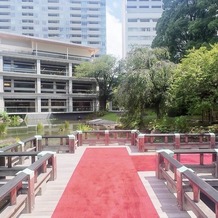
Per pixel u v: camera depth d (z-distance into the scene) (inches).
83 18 2864.2
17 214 137.1
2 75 1333.7
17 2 2669.8
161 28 982.4
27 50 1499.8
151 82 575.5
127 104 621.9
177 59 855.1
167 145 356.8
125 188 195.2
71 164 280.1
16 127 1044.5
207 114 581.6
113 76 1526.8
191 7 837.8
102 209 155.8
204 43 701.9
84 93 1646.2
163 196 178.7
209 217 117.7
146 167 262.1
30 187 153.2
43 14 2755.9
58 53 1605.6
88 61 1590.8
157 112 617.0
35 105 1457.9
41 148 349.4
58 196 179.6
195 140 441.7
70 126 1052.5
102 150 364.2
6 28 2637.8
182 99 485.1
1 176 224.8
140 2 2465.6
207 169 221.1
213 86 450.9
